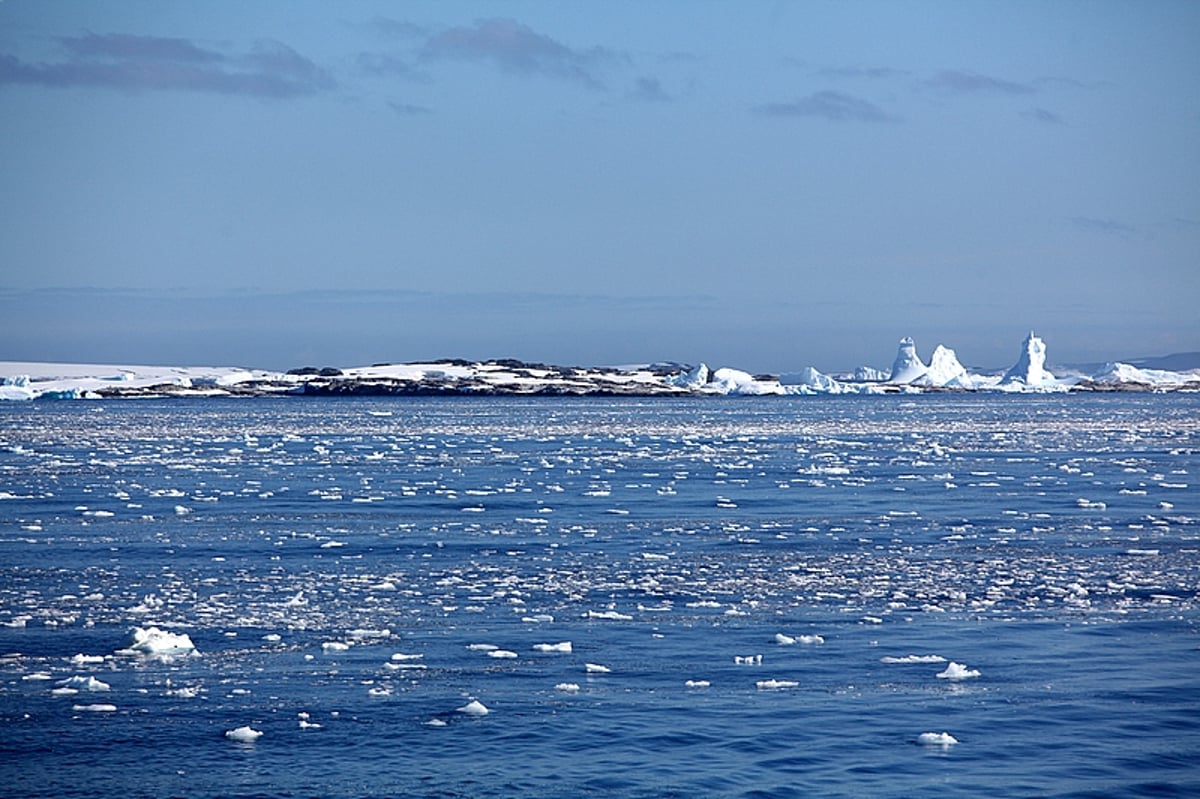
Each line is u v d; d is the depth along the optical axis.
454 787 19.50
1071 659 26.55
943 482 67.62
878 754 20.86
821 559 39.91
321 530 46.97
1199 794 19.30
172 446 101.00
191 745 21.22
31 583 35.22
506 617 30.75
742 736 21.64
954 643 27.95
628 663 26.22
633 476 71.94
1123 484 66.31
